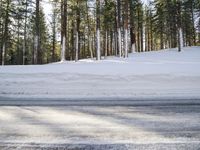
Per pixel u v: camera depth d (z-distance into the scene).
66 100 12.46
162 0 48.50
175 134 6.25
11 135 6.32
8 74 19.39
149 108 9.80
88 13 40.69
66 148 5.36
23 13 42.41
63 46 29.78
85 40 53.25
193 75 18.80
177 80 17.81
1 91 15.49
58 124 7.36
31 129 6.85
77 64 25.53
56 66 23.69
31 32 46.81
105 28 48.47
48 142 5.75
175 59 31.05
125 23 32.44
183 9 47.88
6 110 9.72
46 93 14.95
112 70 20.77
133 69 21.33
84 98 13.12
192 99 12.15
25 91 15.52
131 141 5.75
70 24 44.25
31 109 9.91
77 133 6.42
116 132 6.46
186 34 57.94
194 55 35.59
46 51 58.88
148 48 67.44
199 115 8.38
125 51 33.31
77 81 17.70
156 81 17.66
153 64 25.11
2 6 40.72
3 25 42.34
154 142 5.66
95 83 17.31
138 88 16.08
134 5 42.69
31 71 20.39
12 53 53.28
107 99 12.64
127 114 8.66
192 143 5.56
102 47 58.25
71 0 32.16
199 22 53.97
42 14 48.94
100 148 5.32
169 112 8.93
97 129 6.77
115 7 40.34
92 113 8.91
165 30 56.09
